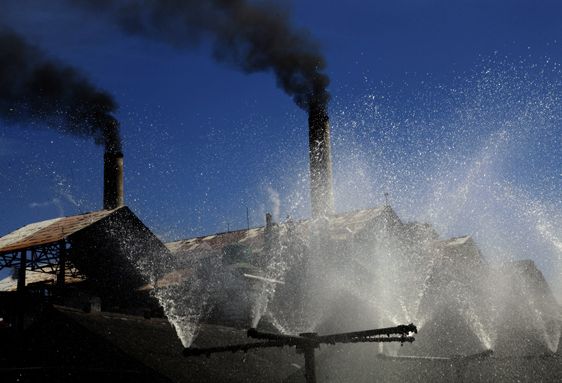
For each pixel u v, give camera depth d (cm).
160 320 1593
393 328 874
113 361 1202
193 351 927
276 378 1465
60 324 1266
